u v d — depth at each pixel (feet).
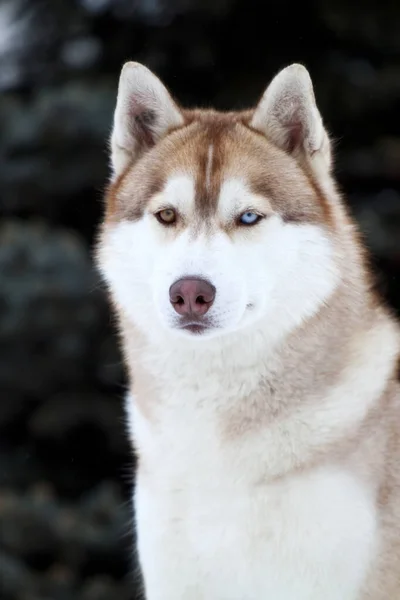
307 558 26.94
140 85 30.76
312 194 29.07
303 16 67.41
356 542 26.94
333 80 66.18
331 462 27.37
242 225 27.96
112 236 29.71
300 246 28.22
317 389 27.91
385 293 62.28
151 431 28.84
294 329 28.07
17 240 62.18
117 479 64.39
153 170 29.55
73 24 70.08
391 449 28.50
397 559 27.99
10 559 55.67
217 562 27.68
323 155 29.68
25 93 72.28
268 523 27.12
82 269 61.72
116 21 69.21
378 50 67.46
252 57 68.49
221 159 28.63
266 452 27.43
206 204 28.07
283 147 29.81
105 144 64.44
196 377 28.09
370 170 66.08
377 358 28.96
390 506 28.04
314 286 28.25
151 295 28.50
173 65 68.39
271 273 27.91
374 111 67.00
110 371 61.57
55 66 71.05
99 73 69.92
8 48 72.02
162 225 28.43
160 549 28.45
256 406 27.81
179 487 27.99
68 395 63.10
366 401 28.19
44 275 61.05
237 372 27.89
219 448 27.68
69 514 57.98
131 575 55.83
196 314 26.73
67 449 64.59
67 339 61.21
